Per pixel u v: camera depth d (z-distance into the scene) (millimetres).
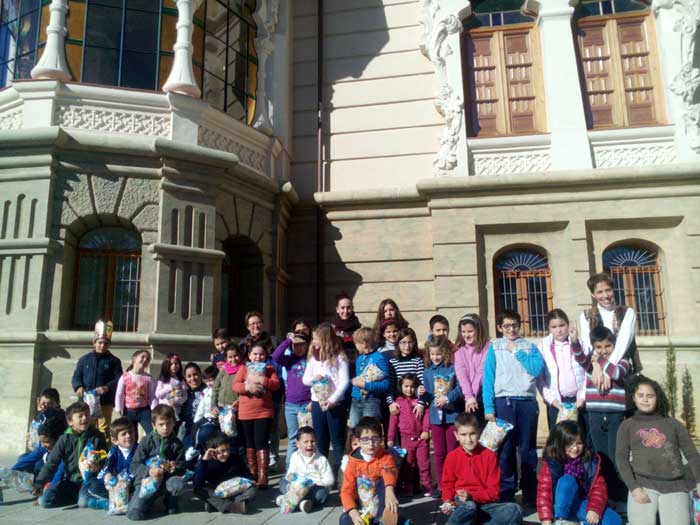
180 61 10078
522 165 11414
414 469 6348
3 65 10617
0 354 8789
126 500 5621
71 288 9359
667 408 4867
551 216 10984
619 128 11242
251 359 6754
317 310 11914
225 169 10141
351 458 5082
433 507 5801
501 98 11961
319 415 6207
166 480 5594
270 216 11547
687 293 10555
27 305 8844
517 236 11250
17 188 9227
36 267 8930
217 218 10172
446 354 6207
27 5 10453
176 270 9445
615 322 5691
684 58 11078
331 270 12109
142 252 9391
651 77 11586
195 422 7227
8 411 8547
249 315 7770
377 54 12867
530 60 12039
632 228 10984
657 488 4613
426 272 11719
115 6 10242
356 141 12594
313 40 13297
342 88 12891
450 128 11664
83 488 5891
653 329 10766
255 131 11289
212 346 9555
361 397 6223
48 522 5348
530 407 5676
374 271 11922
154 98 9852
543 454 4953
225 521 5375
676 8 11180
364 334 6336
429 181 11242
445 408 6051
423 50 12531
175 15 10508
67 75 9609
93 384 7363
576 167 11055
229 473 5902
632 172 10641
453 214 11258
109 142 9289
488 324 10945
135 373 7227
